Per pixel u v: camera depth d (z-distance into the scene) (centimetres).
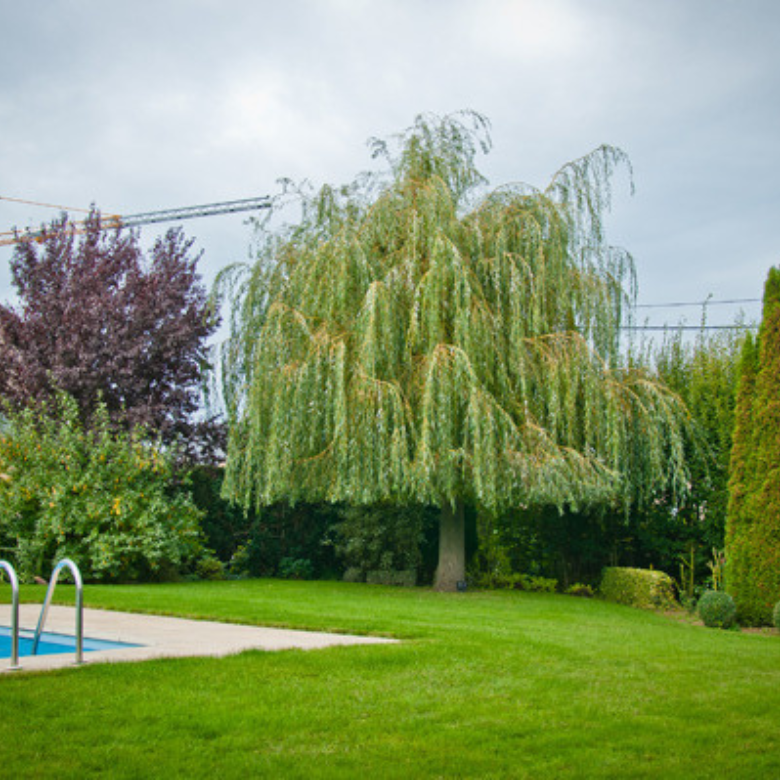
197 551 1869
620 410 1548
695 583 1684
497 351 1502
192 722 525
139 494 1738
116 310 2025
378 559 1941
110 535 1703
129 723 521
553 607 1443
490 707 593
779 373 1383
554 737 522
